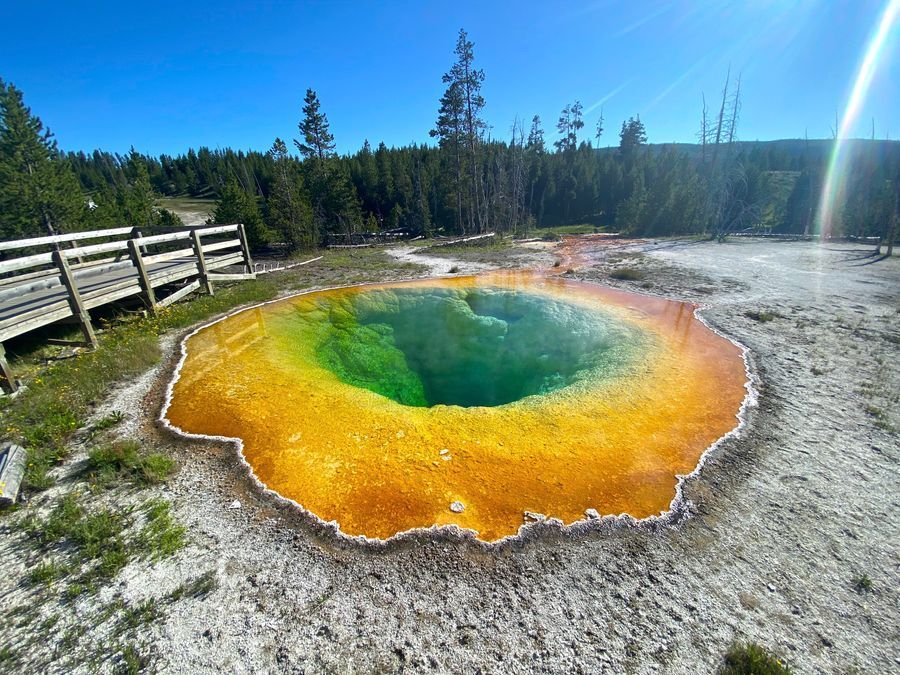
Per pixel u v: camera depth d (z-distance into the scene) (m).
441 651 3.30
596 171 55.34
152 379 7.98
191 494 4.99
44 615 3.56
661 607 3.66
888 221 22.00
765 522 4.58
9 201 22.12
